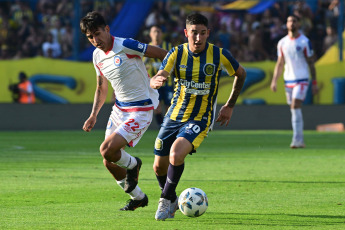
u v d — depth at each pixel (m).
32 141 49.62
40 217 18.14
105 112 64.56
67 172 29.61
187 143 17.55
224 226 16.70
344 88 65.75
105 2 70.31
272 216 18.25
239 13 72.12
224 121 19.09
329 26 70.12
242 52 71.69
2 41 68.50
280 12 72.06
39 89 63.47
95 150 42.00
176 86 18.61
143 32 71.56
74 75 63.97
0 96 62.84
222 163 34.00
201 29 17.59
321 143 48.56
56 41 69.62
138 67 19.31
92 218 17.98
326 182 26.11
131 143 19.23
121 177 19.59
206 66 18.09
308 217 18.06
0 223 17.16
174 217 18.22
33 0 69.94
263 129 65.75
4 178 27.30
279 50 44.16
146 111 19.55
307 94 65.50
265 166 32.47
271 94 65.69
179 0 70.06
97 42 18.84
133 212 19.11
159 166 18.95
